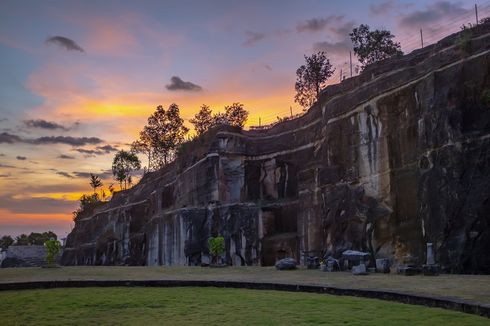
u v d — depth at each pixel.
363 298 18.58
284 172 55.81
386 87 37.69
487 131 28.73
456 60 31.94
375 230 35.59
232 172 57.19
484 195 27.50
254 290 22.17
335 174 41.06
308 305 16.81
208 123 75.62
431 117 31.80
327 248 39.91
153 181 78.69
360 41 52.72
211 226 54.19
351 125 40.56
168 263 59.50
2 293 21.80
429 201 30.70
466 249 27.64
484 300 15.77
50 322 14.46
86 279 25.52
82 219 96.75
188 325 13.58
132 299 19.17
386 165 36.28
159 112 88.81
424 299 16.50
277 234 51.03
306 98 64.25
